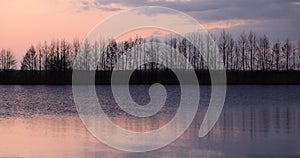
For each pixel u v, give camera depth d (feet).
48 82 431.84
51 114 157.58
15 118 143.02
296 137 97.55
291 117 143.23
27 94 291.58
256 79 400.26
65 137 97.76
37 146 85.76
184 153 79.30
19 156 76.48
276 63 409.08
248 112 163.73
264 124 122.93
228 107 188.55
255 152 79.92
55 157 75.77
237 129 111.86
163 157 76.18
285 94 287.48
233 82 399.44
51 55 431.02
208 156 76.79
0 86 398.83
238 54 404.16
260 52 407.03
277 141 91.91
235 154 78.38
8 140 93.15
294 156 76.38
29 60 437.17
